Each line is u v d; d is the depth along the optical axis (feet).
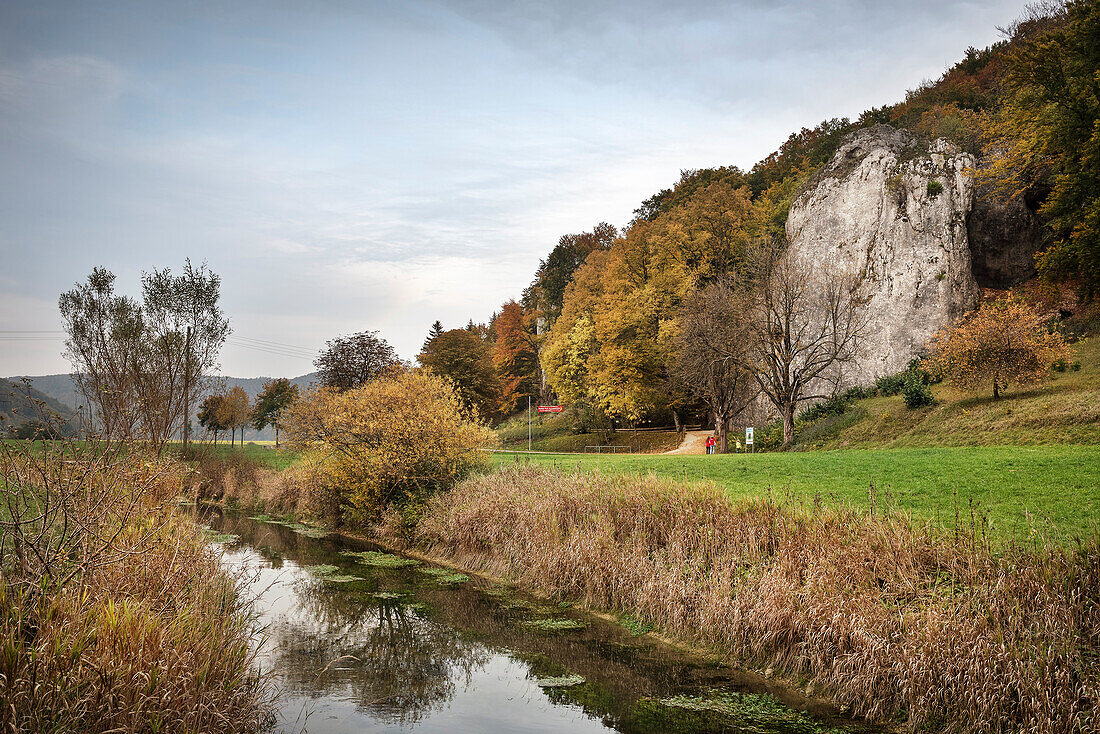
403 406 73.00
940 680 25.99
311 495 87.56
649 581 41.37
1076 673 24.23
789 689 31.07
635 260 203.00
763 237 155.33
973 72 238.48
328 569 58.39
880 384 138.31
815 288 157.89
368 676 34.42
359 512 77.56
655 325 186.50
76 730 18.83
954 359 112.16
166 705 20.49
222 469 110.11
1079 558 29.73
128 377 80.79
